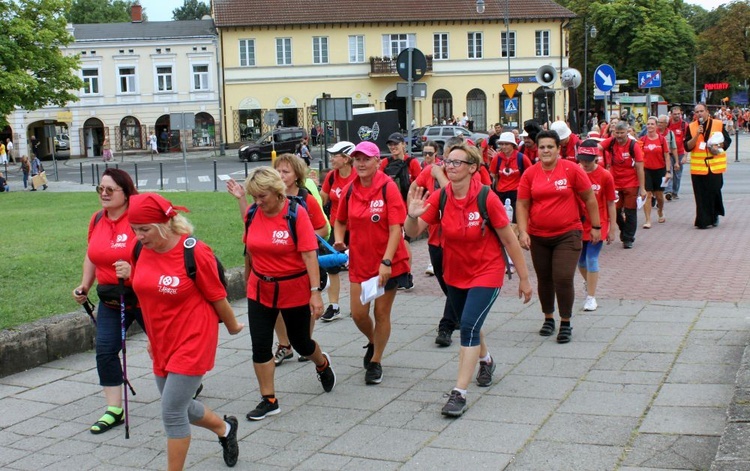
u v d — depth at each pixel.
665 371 6.86
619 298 9.73
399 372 7.34
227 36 60.66
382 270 6.66
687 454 5.16
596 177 9.61
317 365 6.79
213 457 5.60
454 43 61.75
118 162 54.94
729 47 79.81
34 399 6.96
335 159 9.48
